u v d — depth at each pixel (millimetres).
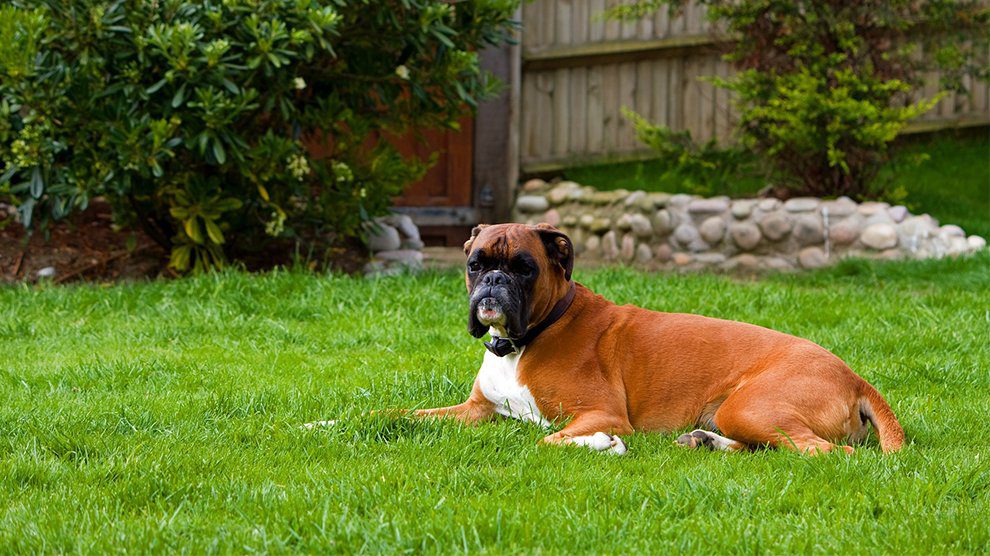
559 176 12500
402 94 10125
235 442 4262
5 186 8102
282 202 8992
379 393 5145
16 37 7668
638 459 4066
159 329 6805
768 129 10711
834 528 3277
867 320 7043
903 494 3543
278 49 7949
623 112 11539
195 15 8055
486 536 3174
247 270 9234
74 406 4844
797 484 3643
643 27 12344
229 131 8172
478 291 4254
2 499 3523
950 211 11180
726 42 11539
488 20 9086
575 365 4500
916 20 10898
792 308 7438
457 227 12016
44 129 7973
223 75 7965
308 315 7309
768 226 10203
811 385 4199
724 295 7727
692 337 4551
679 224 10578
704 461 3988
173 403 4898
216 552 3064
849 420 4242
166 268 9086
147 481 3627
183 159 8555
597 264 10797
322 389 5191
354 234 9359
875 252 9828
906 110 10164
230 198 8508
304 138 10398
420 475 3738
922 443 4387
